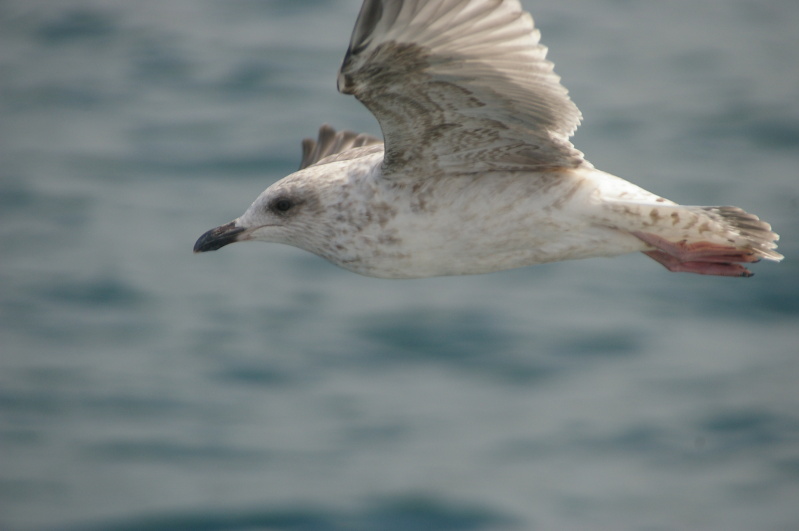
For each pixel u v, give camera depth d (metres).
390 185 7.80
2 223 19.97
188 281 17.95
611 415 14.47
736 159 21.55
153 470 13.73
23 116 25.14
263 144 22.78
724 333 16.31
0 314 16.95
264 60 27.52
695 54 27.94
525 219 7.60
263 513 12.95
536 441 13.95
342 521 12.57
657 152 21.88
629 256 18.83
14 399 14.99
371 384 15.29
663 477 13.41
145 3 32.41
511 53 6.79
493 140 7.36
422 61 6.69
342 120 23.78
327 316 16.88
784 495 13.05
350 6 31.52
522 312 16.95
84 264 18.45
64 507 13.08
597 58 27.67
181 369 15.55
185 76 26.98
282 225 8.32
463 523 12.62
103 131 24.00
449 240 7.79
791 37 29.19
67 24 30.75
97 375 15.50
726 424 14.24
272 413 14.64
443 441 13.98
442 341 16.14
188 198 20.80
